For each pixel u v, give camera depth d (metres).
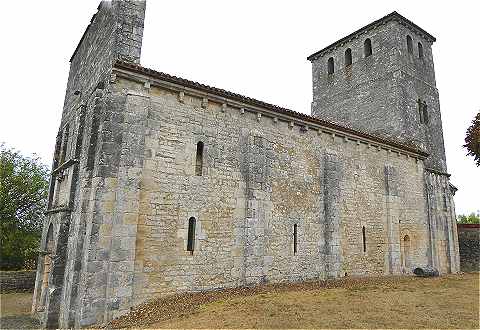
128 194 10.54
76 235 10.39
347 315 9.00
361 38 24.94
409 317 8.89
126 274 10.09
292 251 14.17
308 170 15.43
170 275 11.09
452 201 22.62
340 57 26.17
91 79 13.12
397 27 23.20
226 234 12.49
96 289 9.67
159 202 11.20
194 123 12.45
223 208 12.58
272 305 9.79
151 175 11.19
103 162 10.37
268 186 13.91
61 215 11.38
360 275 16.36
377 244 17.48
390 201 18.44
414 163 20.70
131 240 10.34
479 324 8.32
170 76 11.80
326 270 15.02
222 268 12.20
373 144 18.23
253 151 13.58
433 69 25.22
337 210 15.93
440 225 21.19
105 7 13.23
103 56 12.33
